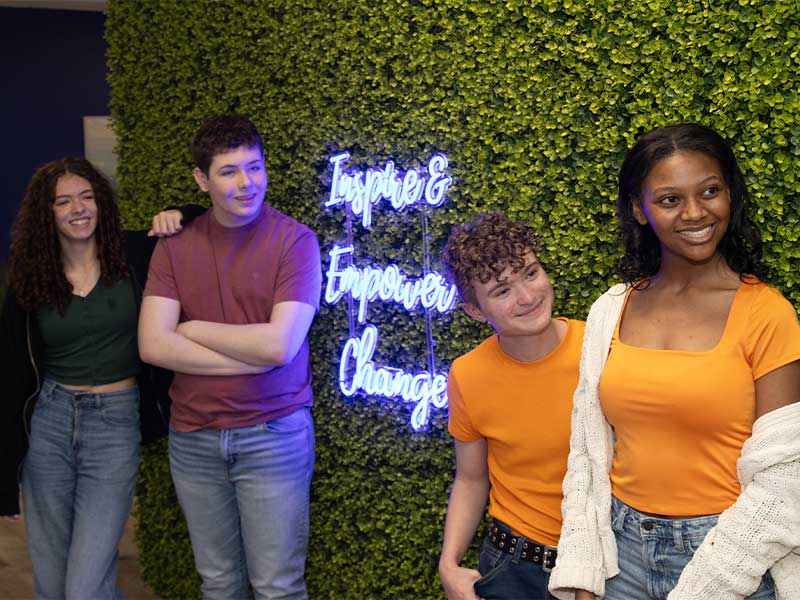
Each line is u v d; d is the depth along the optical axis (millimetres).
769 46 2508
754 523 1510
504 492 2039
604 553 1739
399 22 3102
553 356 1943
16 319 2812
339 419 3361
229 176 2678
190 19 3498
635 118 2750
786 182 2525
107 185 2871
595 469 1774
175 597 3773
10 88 7891
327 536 3447
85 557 2818
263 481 2781
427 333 3172
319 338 3379
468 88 3010
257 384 2766
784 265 2553
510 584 1999
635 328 1762
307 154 3340
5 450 2814
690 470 1637
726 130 2594
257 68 3393
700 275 1707
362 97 3217
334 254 3303
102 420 2828
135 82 3648
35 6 7746
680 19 2637
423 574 3309
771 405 1562
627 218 1841
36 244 2768
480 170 3041
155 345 2744
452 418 2096
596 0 2762
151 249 3021
